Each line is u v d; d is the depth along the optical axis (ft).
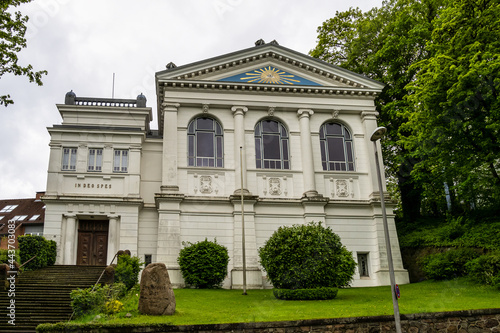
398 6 124.77
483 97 80.07
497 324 54.19
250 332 48.60
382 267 98.32
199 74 105.91
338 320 50.88
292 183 103.35
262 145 105.91
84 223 96.68
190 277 86.99
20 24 63.31
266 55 109.50
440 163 90.74
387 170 129.90
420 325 52.49
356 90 110.22
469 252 82.64
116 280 70.38
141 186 101.76
